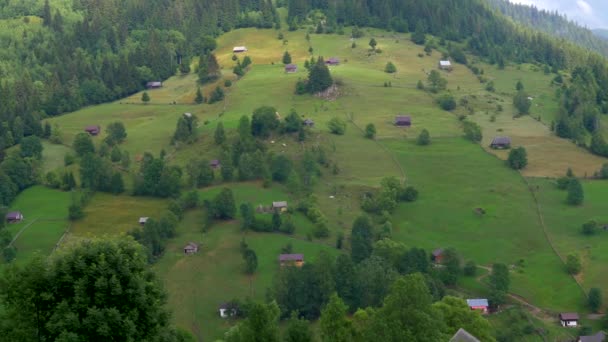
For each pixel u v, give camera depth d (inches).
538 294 5816.9
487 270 6245.1
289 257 6127.0
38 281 2262.6
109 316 2197.3
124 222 7027.6
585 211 7185.0
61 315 2192.4
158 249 6338.6
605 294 5698.8
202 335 5078.7
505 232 6894.7
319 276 5334.6
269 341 2935.5
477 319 3545.8
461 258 6422.2
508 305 5659.5
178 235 6692.9
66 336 2118.6
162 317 2401.6
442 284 5723.4
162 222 6609.3
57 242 6624.0
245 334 2952.8
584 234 6732.3
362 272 5428.2
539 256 6437.0
